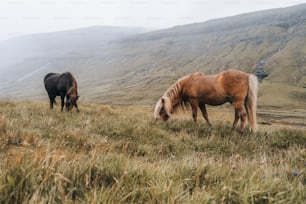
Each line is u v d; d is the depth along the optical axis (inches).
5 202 95.7
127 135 335.6
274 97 6476.4
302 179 152.4
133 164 151.5
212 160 182.9
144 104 6939.0
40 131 283.6
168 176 136.8
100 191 107.7
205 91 423.2
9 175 108.0
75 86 537.3
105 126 358.9
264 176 136.6
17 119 333.4
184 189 130.5
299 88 7091.5
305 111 5255.9
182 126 406.6
